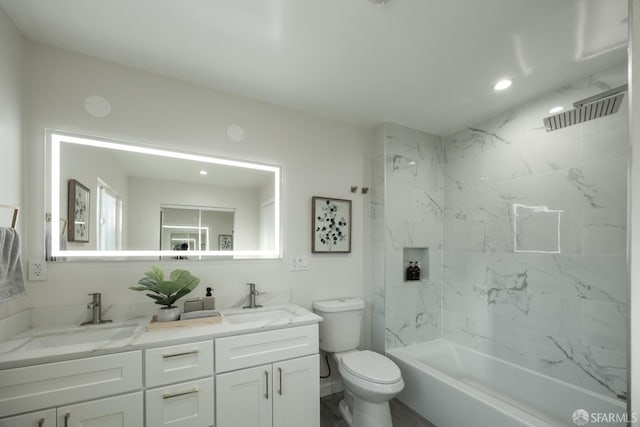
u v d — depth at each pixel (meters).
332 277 2.43
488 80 1.88
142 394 1.30
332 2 1.28
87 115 1.65
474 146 2.53
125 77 1.75
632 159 0.90
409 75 1.84
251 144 2.14
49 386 1.15
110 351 1.25
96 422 1.22
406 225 2.57
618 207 1.64
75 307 1.58
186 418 1.38
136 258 1.75
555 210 1.93
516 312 2.14
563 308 1.87
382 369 1.82
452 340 2.62
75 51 1.63
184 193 1.93
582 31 1.42
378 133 2.60
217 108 2.03
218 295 1.97
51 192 1.56
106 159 1.72
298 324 1.69
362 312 2.31
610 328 1.65
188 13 1.34
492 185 2.36
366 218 2.63
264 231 2.17
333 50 1.61
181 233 1.91
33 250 1.51
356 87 1.99
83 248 1.63
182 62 1.73
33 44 1.54
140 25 1.42
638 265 0.88
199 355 1.42
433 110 2.31
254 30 1.45
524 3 1.26
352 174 2.57
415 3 1.27
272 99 2.16
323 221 2.39
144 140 1.79
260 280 2.12
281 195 2.24
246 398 1.53
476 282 2.45
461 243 2.60
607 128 1.69
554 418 1.82
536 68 1.74
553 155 1.96
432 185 2.75
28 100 1.52
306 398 1.69
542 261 1.99
